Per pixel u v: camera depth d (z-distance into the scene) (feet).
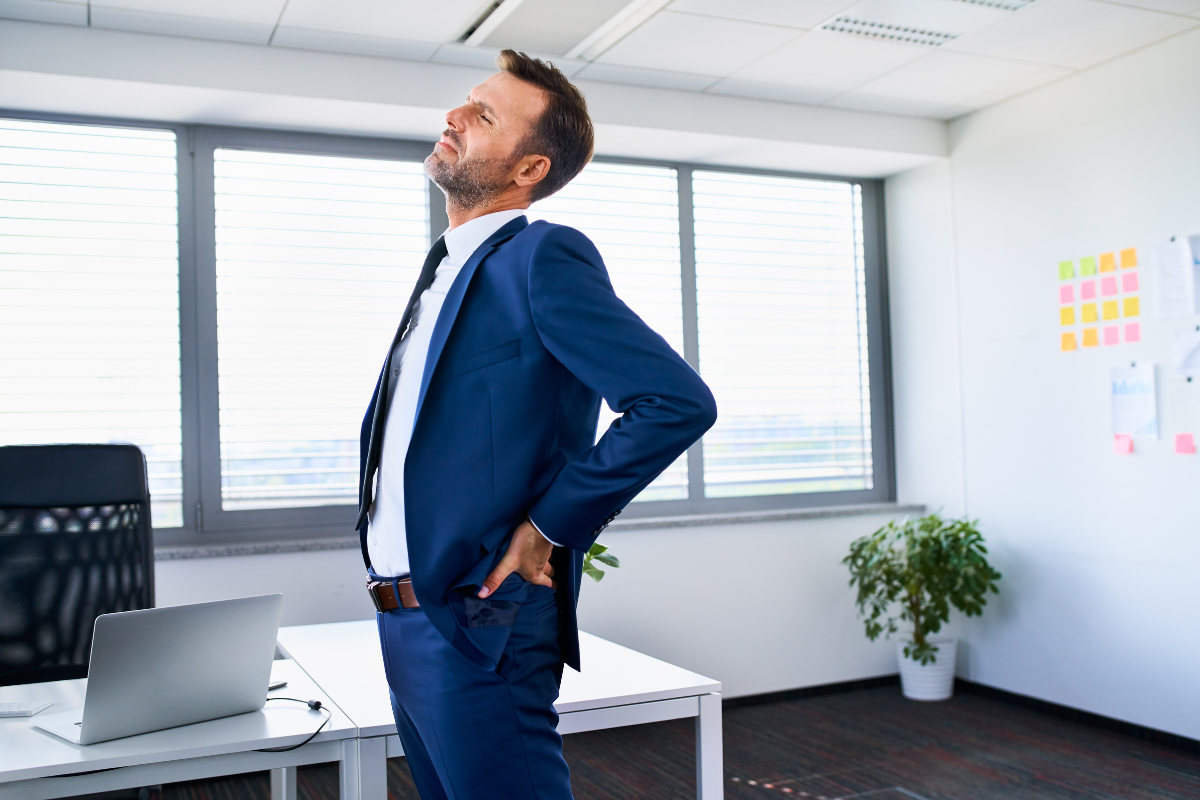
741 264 14.92
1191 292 11.40
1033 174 13.38
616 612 13.20
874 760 11.60
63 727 5.18
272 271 12.14
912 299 15.52
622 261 14.08
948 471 14.90
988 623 14.24
